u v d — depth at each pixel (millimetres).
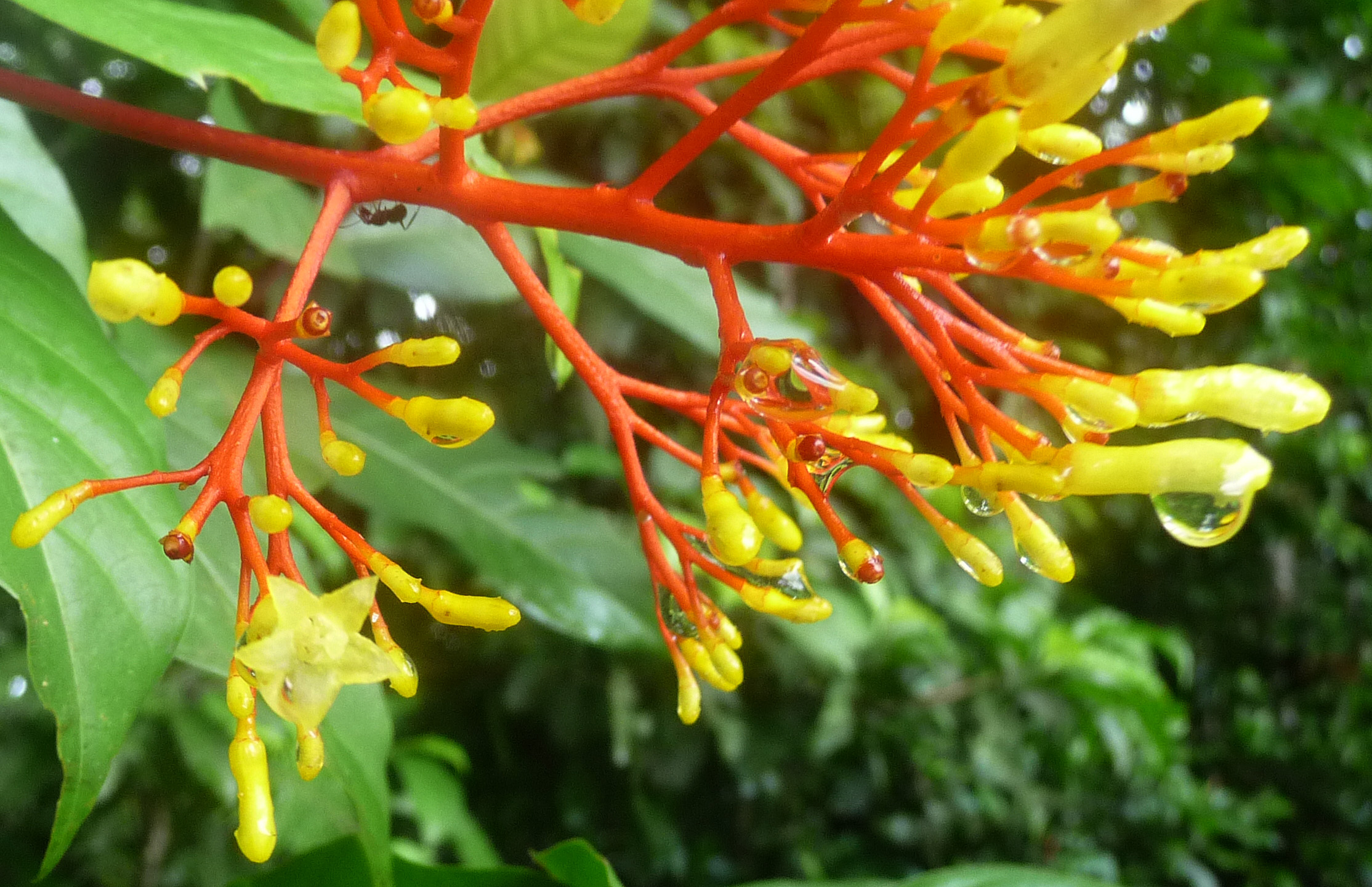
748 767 427
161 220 327
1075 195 411
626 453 114
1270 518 718
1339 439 711
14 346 110
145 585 106
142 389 120
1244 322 584
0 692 331
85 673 98
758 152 126
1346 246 635
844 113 331
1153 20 77
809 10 113
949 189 88
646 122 353
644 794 465
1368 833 731
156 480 91
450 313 333
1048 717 474
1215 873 696
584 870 150
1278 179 519
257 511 88
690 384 385
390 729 156
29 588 97
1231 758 751
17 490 101
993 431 94
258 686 85
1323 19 584
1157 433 559
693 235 104
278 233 212
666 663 405
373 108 84
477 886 154
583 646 411
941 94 87
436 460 231
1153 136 91
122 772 336
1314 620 772
